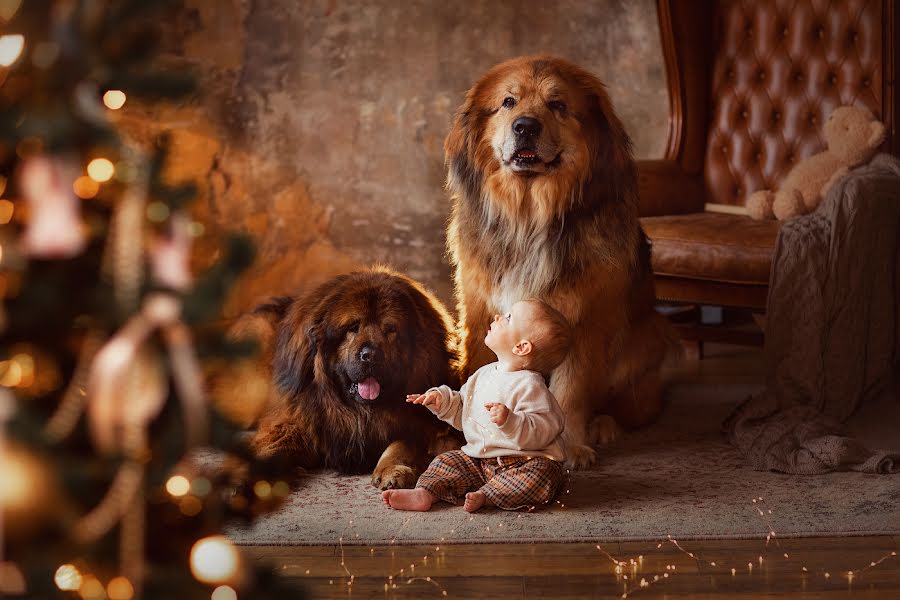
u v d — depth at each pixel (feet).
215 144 16.70
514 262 9.98
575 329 9.93
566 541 7.59
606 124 10.18
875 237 10.73
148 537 4.11
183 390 3.56
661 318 11.35
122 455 3.42
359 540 7.58
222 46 16.94
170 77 3.48
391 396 9.24
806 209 12.45
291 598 4.07
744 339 13.26
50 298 3.44
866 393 11.05
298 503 8.52
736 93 14.42
